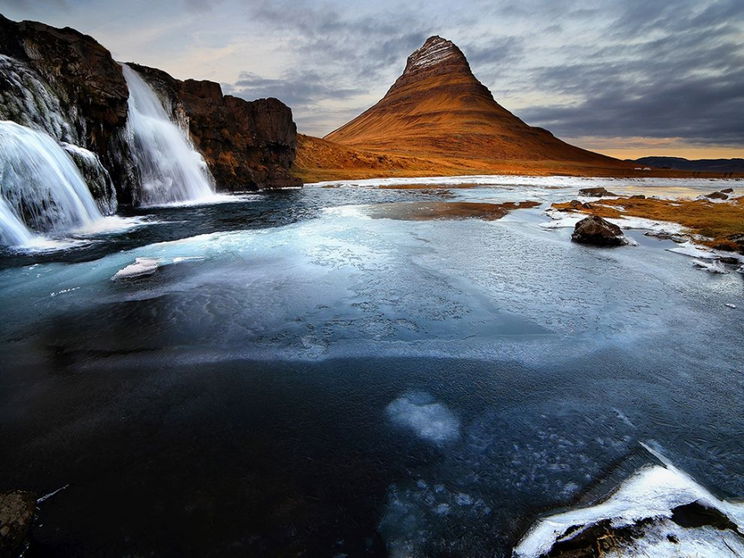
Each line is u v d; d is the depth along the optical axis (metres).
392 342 5.88
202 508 3.10
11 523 2.74
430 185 41.62
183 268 9.16
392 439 3.91
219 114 28.05
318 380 4.92
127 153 18.53
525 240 12.59
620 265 9.88
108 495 3.22
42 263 9.37
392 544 2.84
